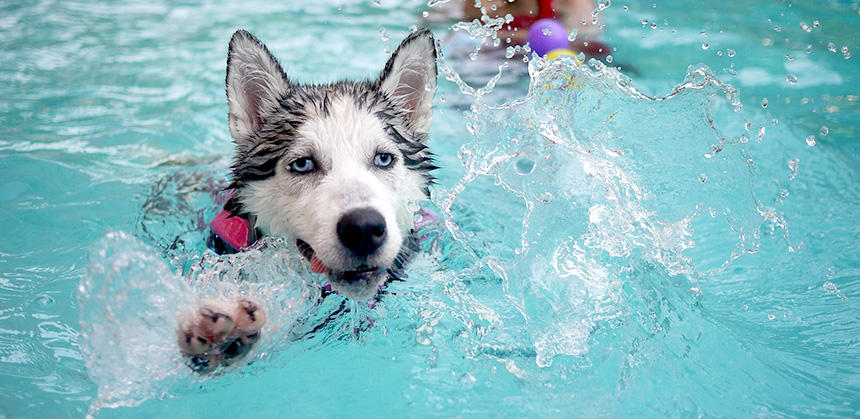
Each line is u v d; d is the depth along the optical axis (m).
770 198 1.29
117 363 0.95
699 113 1.16
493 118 1.15
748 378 1.01
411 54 1.15
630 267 1.12
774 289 1.13
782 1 2.29
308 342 1.06
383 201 1.05
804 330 1.07
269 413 0.98
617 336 1.05
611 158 1.14
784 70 1.73
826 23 2.04
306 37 2.10
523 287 1.10
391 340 1.06
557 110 1.15
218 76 1.79
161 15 2.39
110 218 1.25
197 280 1.04
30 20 2.26
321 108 1.10
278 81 1.14
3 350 1.02
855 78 1.68
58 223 1.23
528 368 1.03
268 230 1.11
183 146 1.48
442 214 1.16
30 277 1.13
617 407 0.98
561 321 1.07
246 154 1.12
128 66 1.85
